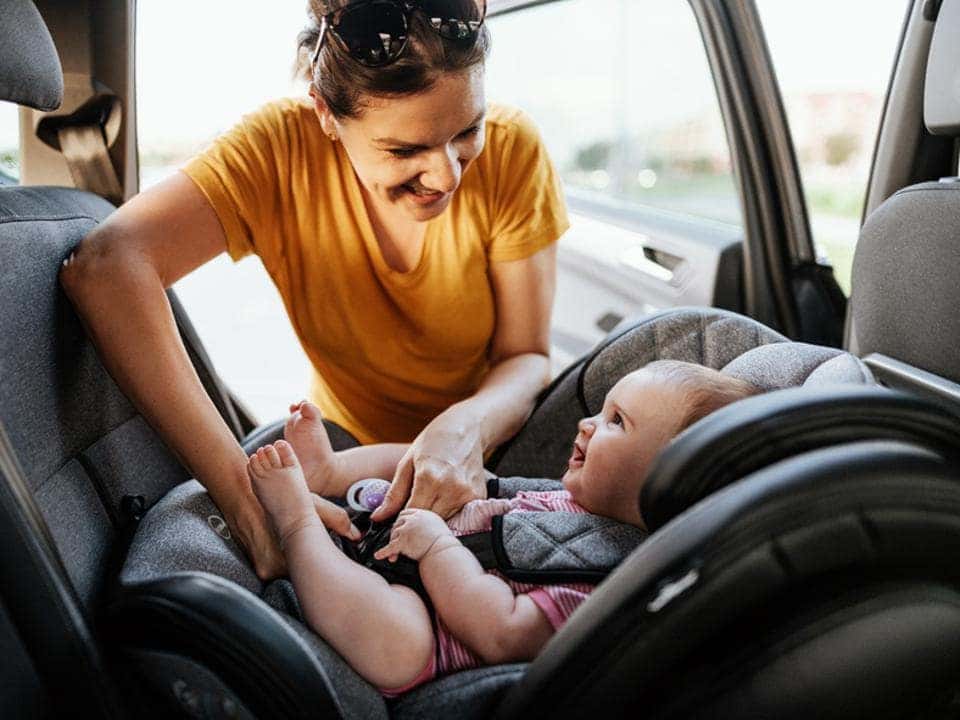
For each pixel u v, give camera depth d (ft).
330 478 3.53
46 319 2.95
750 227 6.25
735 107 6.00
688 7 6.04
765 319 6.42
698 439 1.93
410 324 3.94
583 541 2.94
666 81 6.95
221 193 3.36
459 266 3.85
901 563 1.78
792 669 1.75
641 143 7.41
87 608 2.47
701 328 3.92
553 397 4.11
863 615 1.76
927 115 3.84
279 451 2.94
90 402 3.20
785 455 1.91
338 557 2.76
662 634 1.72
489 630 2.67
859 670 1.82
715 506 1.73
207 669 2.25
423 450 3.38
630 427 3.17
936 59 3.72
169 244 3.23
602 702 1.79
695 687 1.78
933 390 3.52
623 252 7.24
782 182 6.18
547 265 4.07
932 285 3.48
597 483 3.21
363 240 3.67
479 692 2.42
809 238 6.36
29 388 2.76
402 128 2.81
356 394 4.15
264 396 7.85
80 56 4.06
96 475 3.08
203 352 4.16
